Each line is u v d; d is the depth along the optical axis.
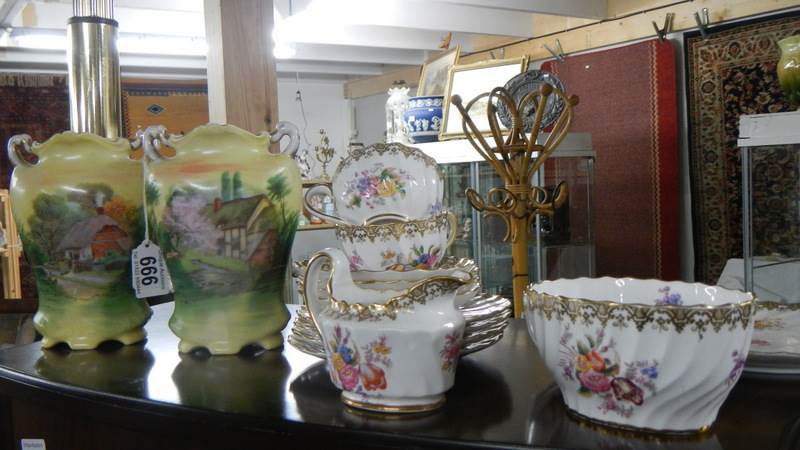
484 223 2.41
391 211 1.05
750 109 2.78
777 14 2.67
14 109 4.56
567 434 0.58
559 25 3.57
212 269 0.88
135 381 0.79
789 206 1.97
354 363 0.65
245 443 0.66
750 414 0.62
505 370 0.79
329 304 0.69
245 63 1.44
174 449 0.72
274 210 0.90
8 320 1.54
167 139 0.87
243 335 0.91
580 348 0.58
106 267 0.96
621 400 0.57
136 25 3.14
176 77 5.18
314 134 5.78
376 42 3.83
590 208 2.53
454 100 0.92
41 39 3.42
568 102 0.90
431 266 0.89
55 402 0.79
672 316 0.54
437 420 0.63
